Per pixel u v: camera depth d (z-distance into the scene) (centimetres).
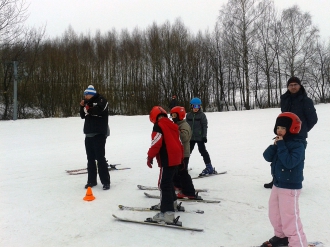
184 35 3105
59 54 2548
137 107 2841
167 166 352
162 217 350
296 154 268
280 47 3167
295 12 3141
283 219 278
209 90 3300
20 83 2247
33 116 2231
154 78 2953
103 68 2838
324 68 3484
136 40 3156
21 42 2167
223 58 3238
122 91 2861
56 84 2409
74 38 3325
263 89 3338
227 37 3041
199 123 579
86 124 482
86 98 482
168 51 2998
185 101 2991
